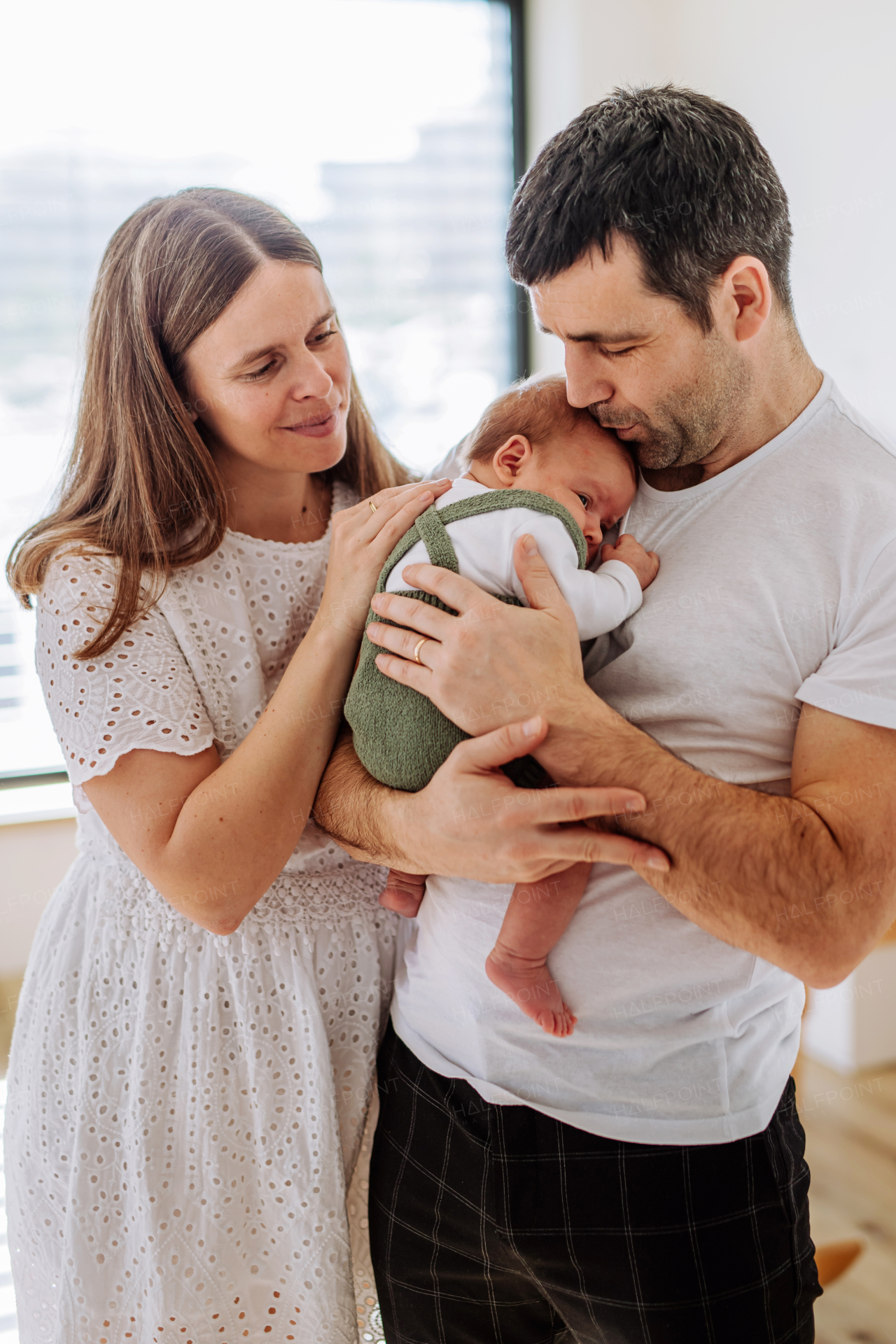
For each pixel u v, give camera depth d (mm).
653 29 3166
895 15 2326
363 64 3178
